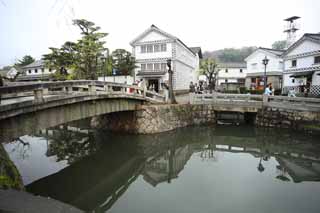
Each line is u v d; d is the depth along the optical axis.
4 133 6.89
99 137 15.50
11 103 6.77
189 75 35.88
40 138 16.33
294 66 25.83
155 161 11.74
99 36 23.91
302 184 8.14
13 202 3.92
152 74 26.75
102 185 8.89
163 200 7.22
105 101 12.52
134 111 15.21
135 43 28.66
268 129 16.28
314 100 13.28
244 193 7.47
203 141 14.87
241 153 12.52
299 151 12.22
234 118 21.34
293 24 34.41
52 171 9.85
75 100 9.74
